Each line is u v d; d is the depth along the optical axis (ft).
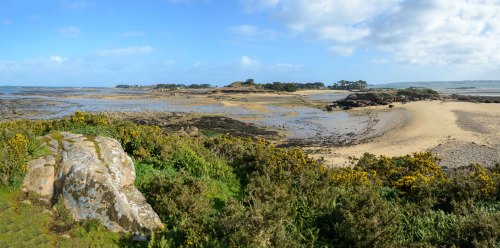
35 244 26.94
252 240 26.55
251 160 50.11
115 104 263.08
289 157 52.24
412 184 44.29
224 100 306.55
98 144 37.24
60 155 35.04
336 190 40.52
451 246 29.07
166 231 30.07
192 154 45.75
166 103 276.41
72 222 29.81
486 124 140.97
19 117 167.53
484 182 41.98
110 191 30.78
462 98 279.08
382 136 125.49
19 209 30.07
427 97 282.15
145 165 41.73
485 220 30.22
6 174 32.32
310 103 278.46
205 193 38.32
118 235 29.30
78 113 49.44
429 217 35.45
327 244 30.94
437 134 122.72
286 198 37.19
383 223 31.68
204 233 28.40
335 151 102.89
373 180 51.01
